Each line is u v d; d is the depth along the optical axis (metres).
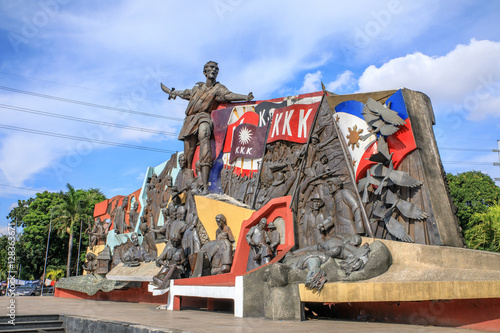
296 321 12.43
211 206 20.34
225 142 22.16
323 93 17.70
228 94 22.66
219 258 18.30
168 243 21.11
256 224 17.67
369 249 12.91
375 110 14.77
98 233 38.53
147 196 29.58
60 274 64.69
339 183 15.91
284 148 18.86
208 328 10.42
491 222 24.61
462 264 11.52
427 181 13.54
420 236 13.28
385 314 12.80
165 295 23.73
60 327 15.30
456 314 10.97
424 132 14.30
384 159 14.37
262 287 14.13
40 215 68.44
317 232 16.06
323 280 12.34
